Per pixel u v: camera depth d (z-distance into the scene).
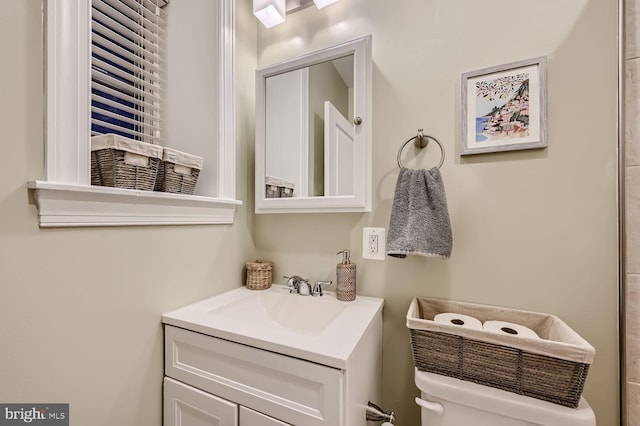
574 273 0.83
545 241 0.86
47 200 0.64
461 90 0.96
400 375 1.05
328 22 1.20
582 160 0.82
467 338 0.73
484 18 0.94
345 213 1.16
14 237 0.60
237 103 1.23
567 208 0.83
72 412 0.70
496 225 0.92
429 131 1.01
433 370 0.77
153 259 0.89
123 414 0.80
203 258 1.07
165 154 0.92
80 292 0.71
